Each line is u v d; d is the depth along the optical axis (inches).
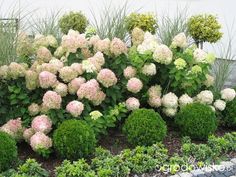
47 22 209.6
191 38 197.9
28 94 152.3
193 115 154.9
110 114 150.0
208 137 154.6
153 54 158.7
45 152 137.1
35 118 142.3
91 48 168.4
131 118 148.0
